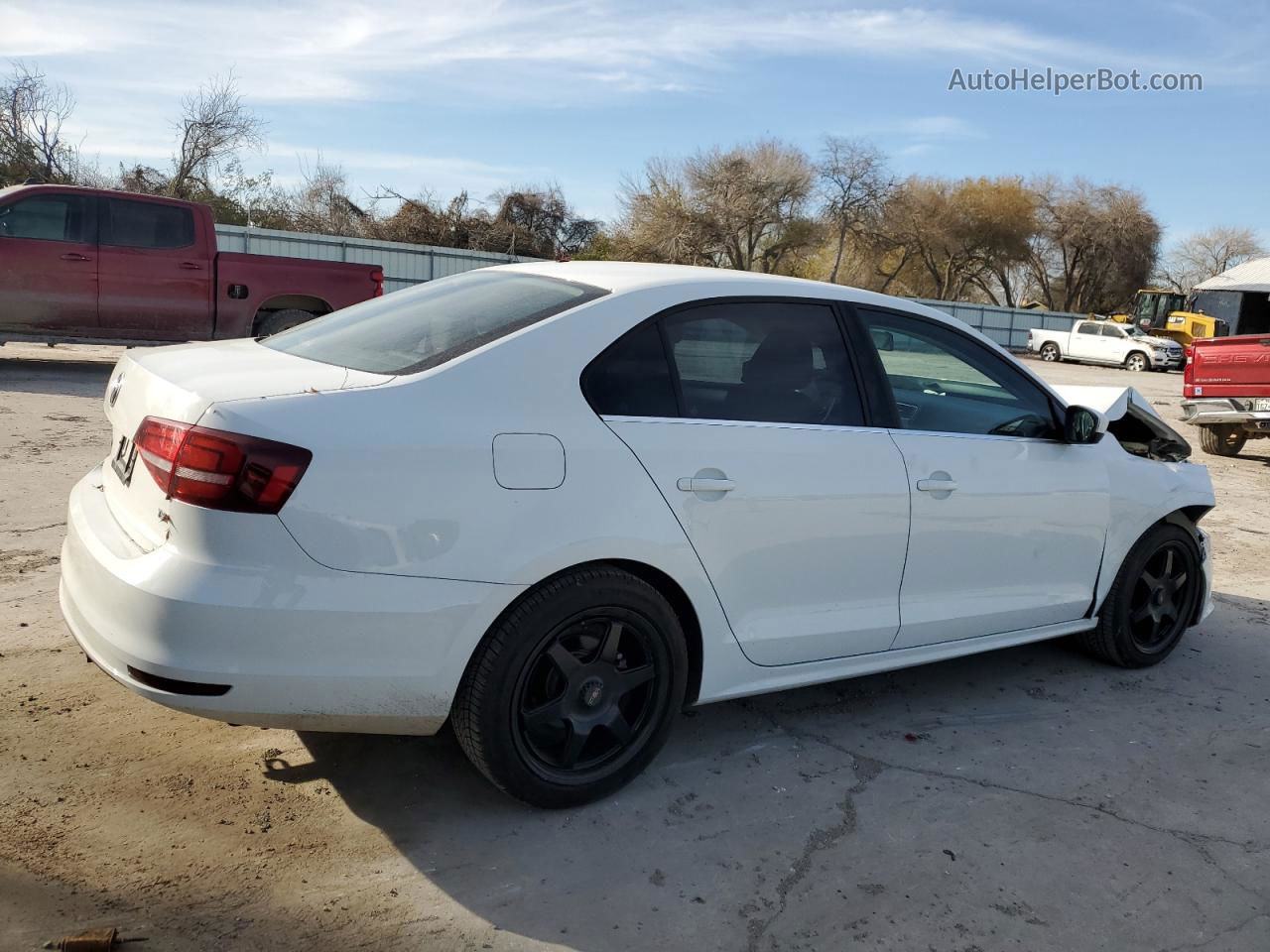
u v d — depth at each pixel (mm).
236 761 3176
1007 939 2570
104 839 2709
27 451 7203
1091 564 4238
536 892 2637
